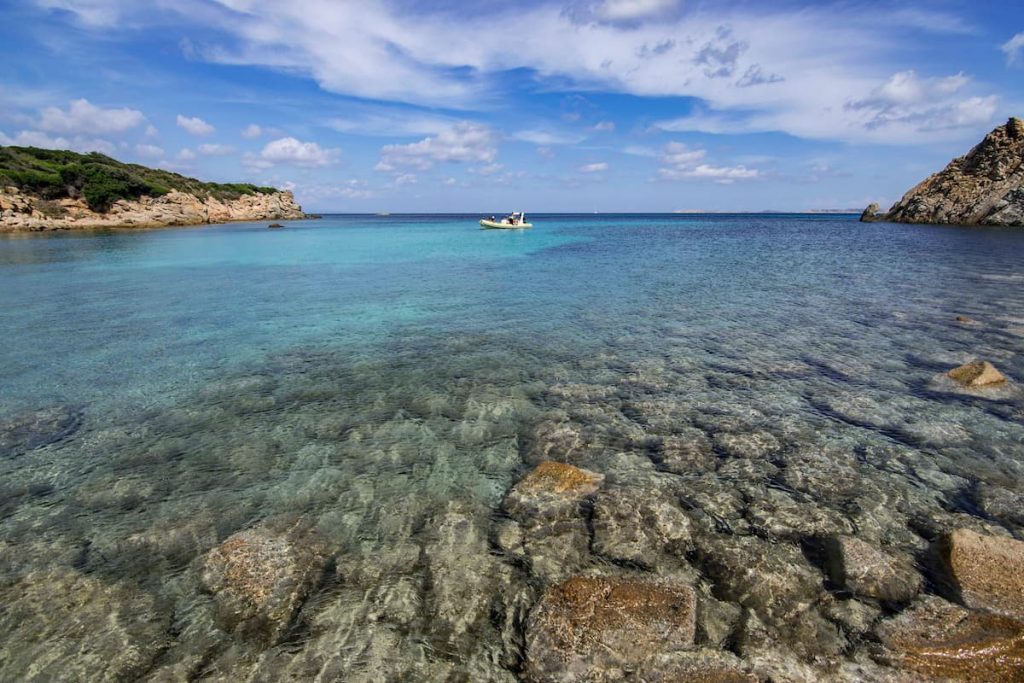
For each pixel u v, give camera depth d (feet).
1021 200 177.37
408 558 17.67
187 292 67.26
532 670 13.34
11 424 28.19
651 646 13.57
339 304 59.26
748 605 15.28
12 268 90.68
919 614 14.46
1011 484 21.43
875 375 34.04
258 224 294.46
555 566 17.21
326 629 14.82
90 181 229.25
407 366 37.42
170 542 18.72
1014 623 13.58
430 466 23.85
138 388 33.32
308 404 30.89
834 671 12.85
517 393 32.32
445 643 14.35
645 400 30.83
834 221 393.70
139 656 14.02
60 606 15.78
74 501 21.26
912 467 22.86
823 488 21.36
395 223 355.36
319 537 18.78
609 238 179.63
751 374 34.81
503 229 230.89
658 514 19.49
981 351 38.50
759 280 75.15
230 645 14.34
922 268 84.33
